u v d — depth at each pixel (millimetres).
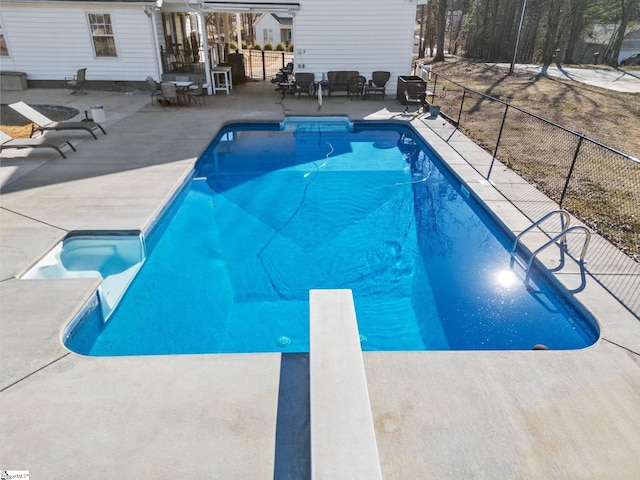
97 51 13031
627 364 3129
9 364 2967
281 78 13844
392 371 3018
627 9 27859
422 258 5402
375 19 12367
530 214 5695
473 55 31531
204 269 5098
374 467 2057
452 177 7441
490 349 3881
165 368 2988
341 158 8891
